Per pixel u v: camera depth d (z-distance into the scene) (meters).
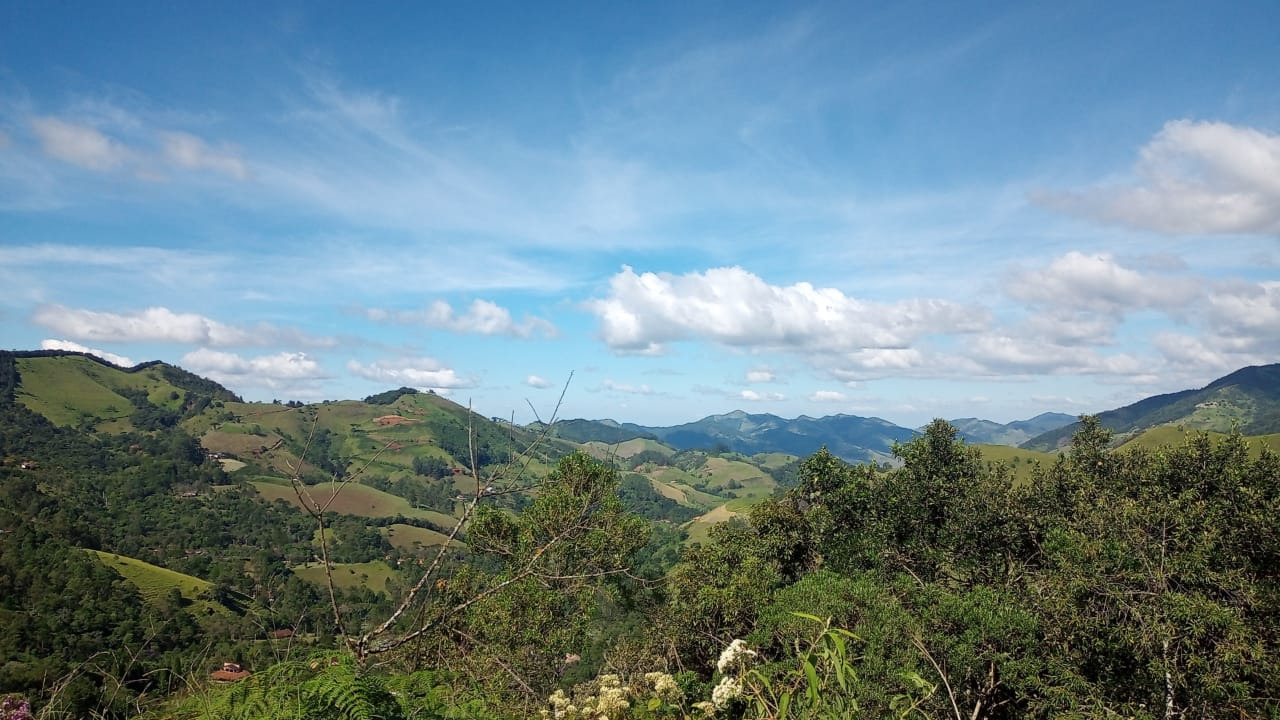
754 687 4.53
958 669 12.59
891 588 16.59
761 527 25.75
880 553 21.83
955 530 21.39
